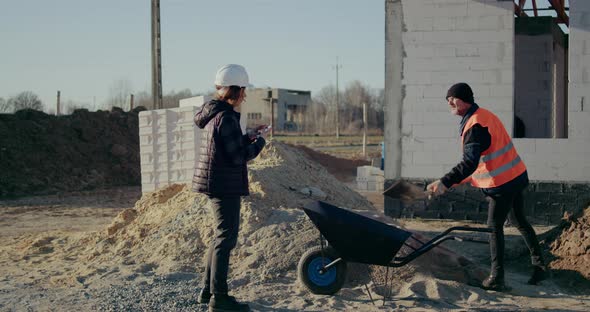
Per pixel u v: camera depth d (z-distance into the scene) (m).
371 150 40.66
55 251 9.10
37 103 46.09
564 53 18.78
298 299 6.12
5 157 20.78
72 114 24.91
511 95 11.20
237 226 5.71
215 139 5.55
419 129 11.67
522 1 15.16
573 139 10.87
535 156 11.05
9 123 22.61
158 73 21.88
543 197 11.03
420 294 6.31
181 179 12.91
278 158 10.74
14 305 6.04
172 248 7.65
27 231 11.97
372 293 6.35
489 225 6.50
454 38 11.43
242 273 6.78
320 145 47.94
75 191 19.88
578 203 10.84
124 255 7.99
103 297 6.23
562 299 6.32
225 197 5.61
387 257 5.98
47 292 6.50
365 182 19.86
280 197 8.62
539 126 16.27
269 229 7.38
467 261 7.09
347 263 6.60
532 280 6.91
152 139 13.23
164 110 13.05
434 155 11.62
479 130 6.22
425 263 6.83
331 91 91.69
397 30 11.70
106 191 19.80
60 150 22.31
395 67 11.74
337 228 5.90
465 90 6.37
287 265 6.85
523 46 16.23
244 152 5.56
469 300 6.18
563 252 7.42
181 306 5.92
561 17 16.20
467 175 6.18
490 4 11.22
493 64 11.26
